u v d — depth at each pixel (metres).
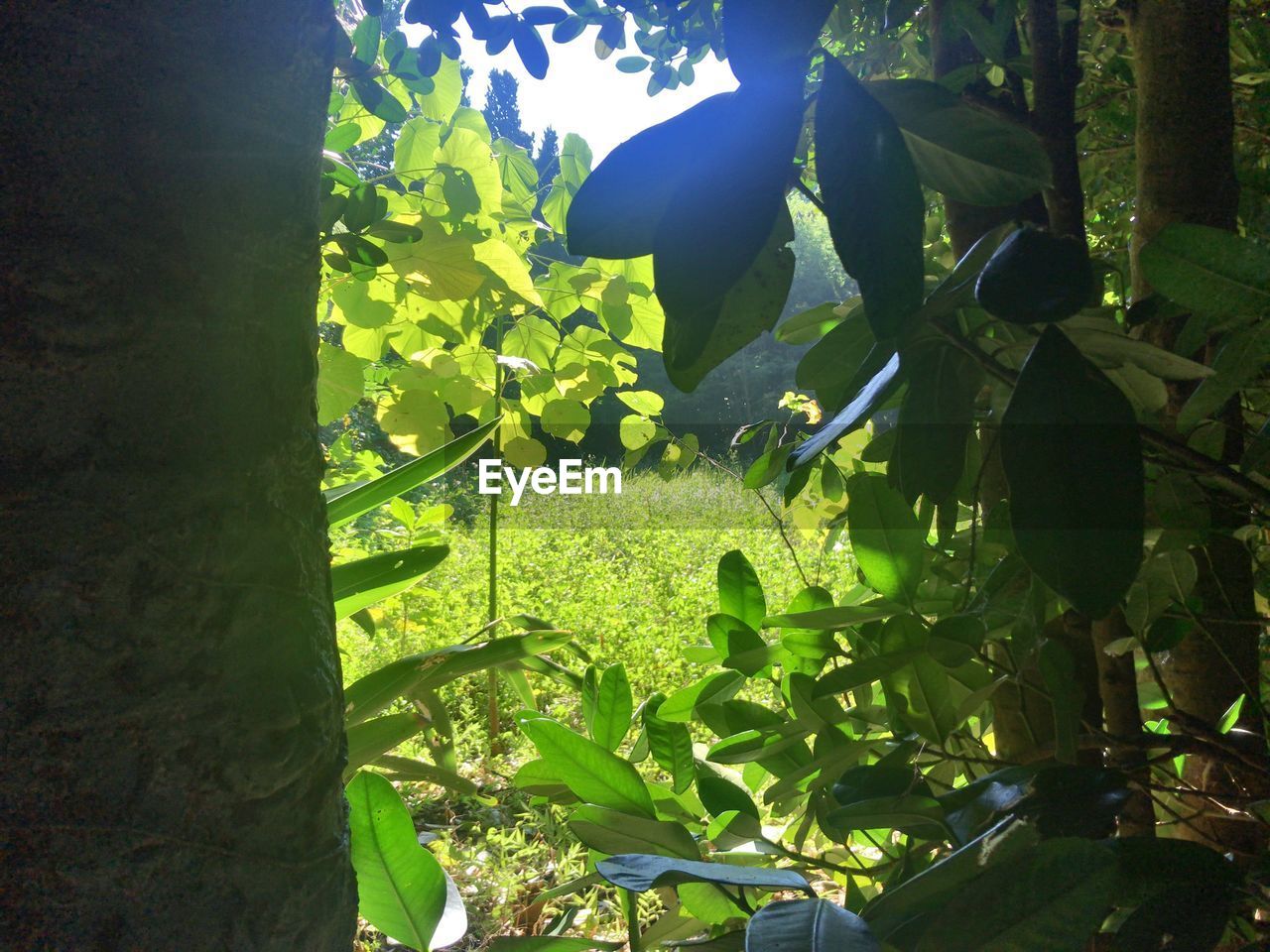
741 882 0.79
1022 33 1.33
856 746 1.08
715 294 0.39
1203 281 0.62
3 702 0.68
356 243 1.58
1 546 0.68
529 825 2.74
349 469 3.22
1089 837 0.69
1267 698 1.33
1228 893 0.64
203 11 0.71
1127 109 1.79
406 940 1.10
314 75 0.81
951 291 0.60
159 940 0.71
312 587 0.85
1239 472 0.65
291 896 0.78
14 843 0.68
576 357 2.82
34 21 0.68
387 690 1.54
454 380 2.64
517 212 2.59
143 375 0.70
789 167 0.40
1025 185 0.58
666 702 1.35
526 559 6.39
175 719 0.72
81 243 0.68
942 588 1.09
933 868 0.70
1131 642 0.91
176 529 0.71
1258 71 1.65
